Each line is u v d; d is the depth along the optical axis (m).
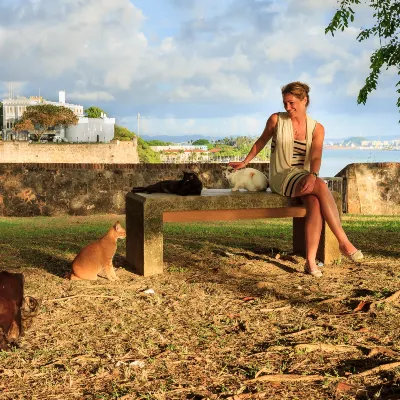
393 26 10.83
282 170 5.96
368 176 14.20
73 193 14.65
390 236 8.56
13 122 101.06
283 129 5.86
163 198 5.70
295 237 6.82
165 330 3.99
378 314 4.32
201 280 5.54
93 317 4.31
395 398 2.82
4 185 14.36
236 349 3.61
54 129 93.75
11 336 3.60
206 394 2.91
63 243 8.01
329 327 4.04
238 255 6.80
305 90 5.80
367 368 3.25
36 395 2.93
